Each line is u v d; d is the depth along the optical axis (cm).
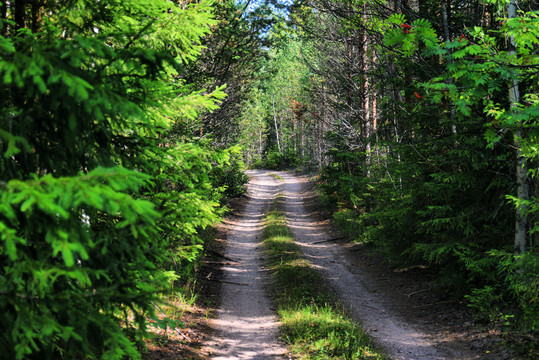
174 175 442
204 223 504
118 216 413
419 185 1038
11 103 314
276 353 702
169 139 629
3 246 285
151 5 366
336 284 1237
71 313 273
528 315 669
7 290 260
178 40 425
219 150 486
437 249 941
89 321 287
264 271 1399
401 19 657
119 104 285
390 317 934
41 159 317
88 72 299
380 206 1358
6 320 257
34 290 273
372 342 766
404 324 883
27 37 307
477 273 919
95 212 384
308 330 783
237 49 1040
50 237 246
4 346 252
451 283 970
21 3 382
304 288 1125
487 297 841
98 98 276
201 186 492
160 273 387
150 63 327
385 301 1059
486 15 970
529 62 600
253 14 1134
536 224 696
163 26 398
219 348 717
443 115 941
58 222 272
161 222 390
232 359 666
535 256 660
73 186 225
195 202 479
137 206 233
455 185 934
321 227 2267
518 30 580
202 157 483
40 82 248
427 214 1054
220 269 1393
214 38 1036
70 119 289
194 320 851
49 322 251
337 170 2380
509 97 697
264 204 3206
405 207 1104
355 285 1226
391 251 1206
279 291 1144
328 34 1792
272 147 7444
